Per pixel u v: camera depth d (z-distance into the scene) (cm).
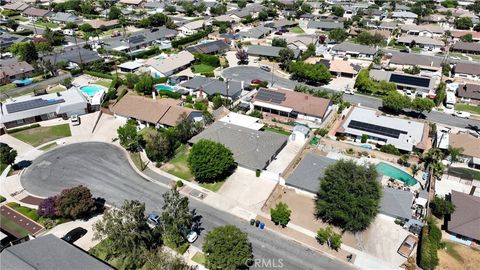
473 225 7062
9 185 8488
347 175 7225
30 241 6191
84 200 7188
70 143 10325
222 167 8338
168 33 19912
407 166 9381
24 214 7506
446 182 8844
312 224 7475
